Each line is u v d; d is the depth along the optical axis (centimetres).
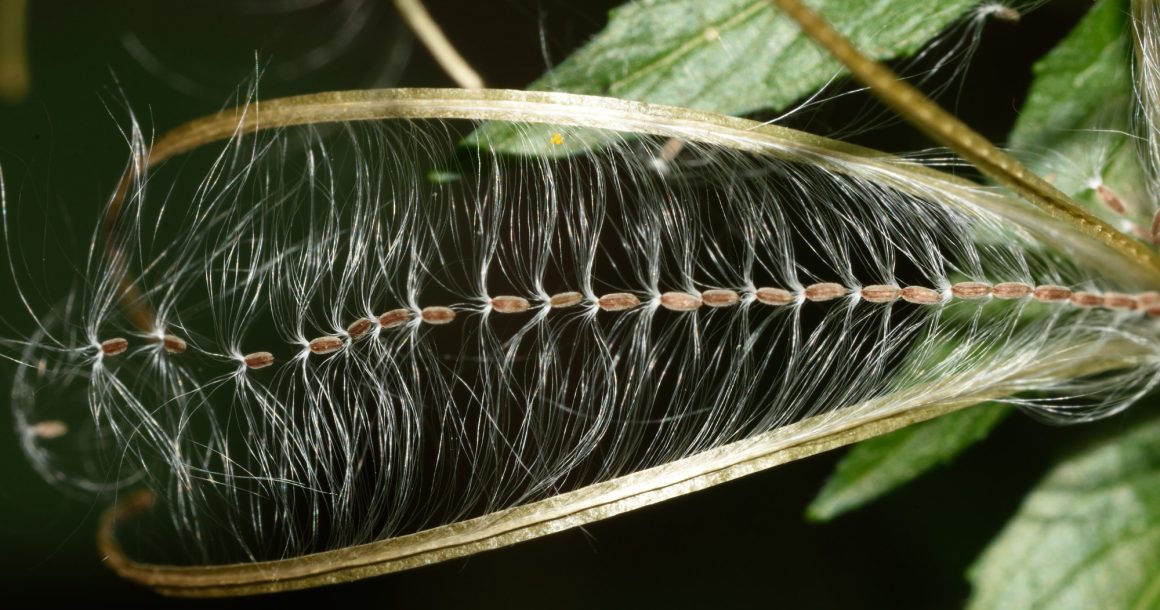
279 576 9
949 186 9
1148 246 10
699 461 9
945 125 9
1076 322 9
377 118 9
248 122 9
